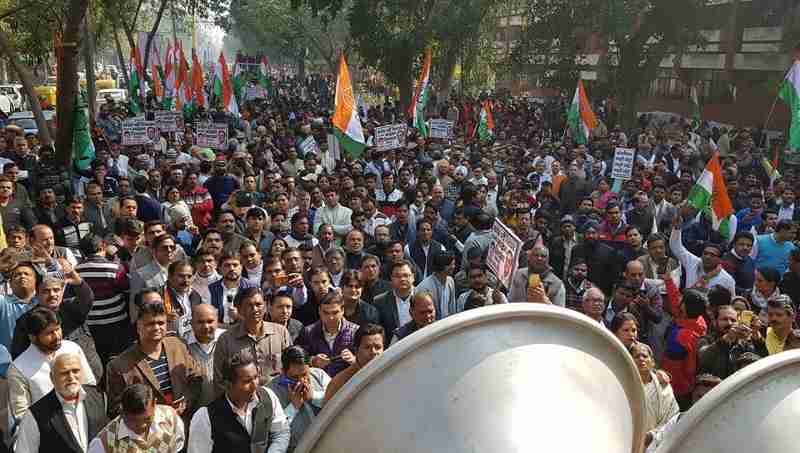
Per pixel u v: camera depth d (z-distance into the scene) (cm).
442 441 265
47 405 477
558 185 1392
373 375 270
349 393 272
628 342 575
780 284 850
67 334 635
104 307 736
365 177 1277
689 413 295
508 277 744
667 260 887
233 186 1240
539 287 684
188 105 2423
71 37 1366
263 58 3919
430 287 744
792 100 1314
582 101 1827
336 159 1716
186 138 1791
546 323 288
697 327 652
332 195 1068
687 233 1094
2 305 635
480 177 1389
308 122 2498
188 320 688
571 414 277
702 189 1023
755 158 1973
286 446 486
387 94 5312
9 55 1700
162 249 730
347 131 1401
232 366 467
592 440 278
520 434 266
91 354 644
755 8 3347
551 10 2980
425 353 272
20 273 640
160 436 463
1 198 976
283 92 5375
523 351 280
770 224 1072
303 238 956
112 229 1031
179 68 2352
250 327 586
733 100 3591
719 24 3584
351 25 3344
